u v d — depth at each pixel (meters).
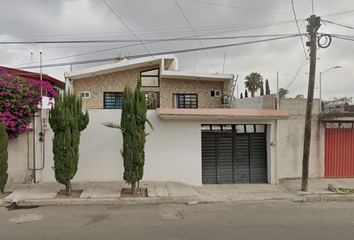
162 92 13.84
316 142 9.27
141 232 4.47
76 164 6.56
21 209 5.80
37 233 4.36
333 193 7.36
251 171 8.84
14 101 7.15
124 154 6.66
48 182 7.78
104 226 4.75
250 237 4.35
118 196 6.58
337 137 9.40
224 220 5.23
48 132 7.79
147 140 8.11
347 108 13.94
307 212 5.96
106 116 7.96
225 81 14.30
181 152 8.23
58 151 6.29
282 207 6.36
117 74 13.59
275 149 8.67
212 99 14.26
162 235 4.35
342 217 5.60
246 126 9.65
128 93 6.59
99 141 7.94
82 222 4.96
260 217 5.49
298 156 9.18
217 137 8.72
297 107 9.20
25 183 7.66
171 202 6.53
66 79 12.48
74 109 6.49
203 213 5.71
